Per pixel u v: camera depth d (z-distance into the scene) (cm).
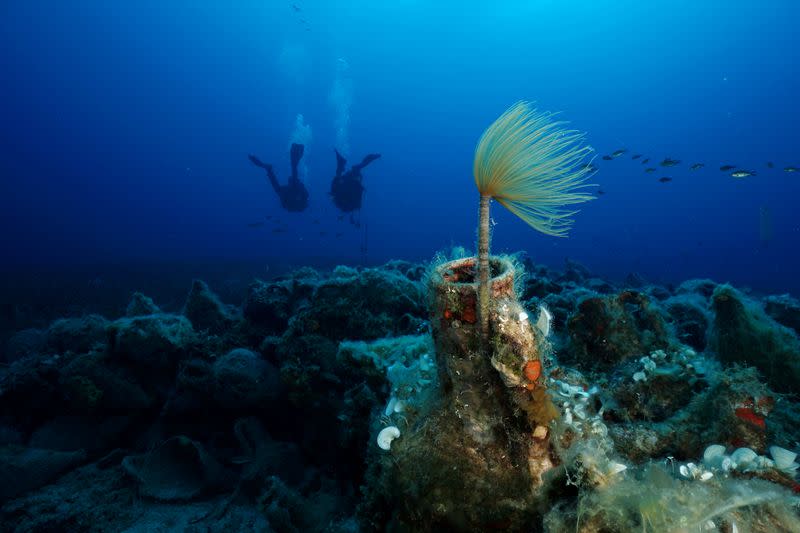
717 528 142
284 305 537
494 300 153
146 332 461
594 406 217
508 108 142
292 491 350
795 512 147
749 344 250
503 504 158
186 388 444
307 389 398
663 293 657
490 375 159
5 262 3152
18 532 362
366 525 222
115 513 378
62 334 587
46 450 427
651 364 234
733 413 194
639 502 140
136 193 13100
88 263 3008
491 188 142
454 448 163
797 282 2742
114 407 459
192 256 4106
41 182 12481
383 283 450
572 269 905
